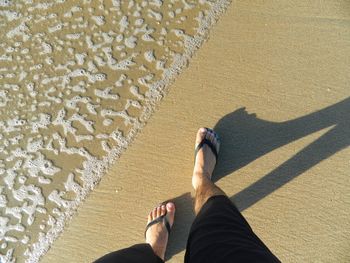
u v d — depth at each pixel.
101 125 1.69
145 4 1.81
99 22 1.82
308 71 1.64
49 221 1.62
